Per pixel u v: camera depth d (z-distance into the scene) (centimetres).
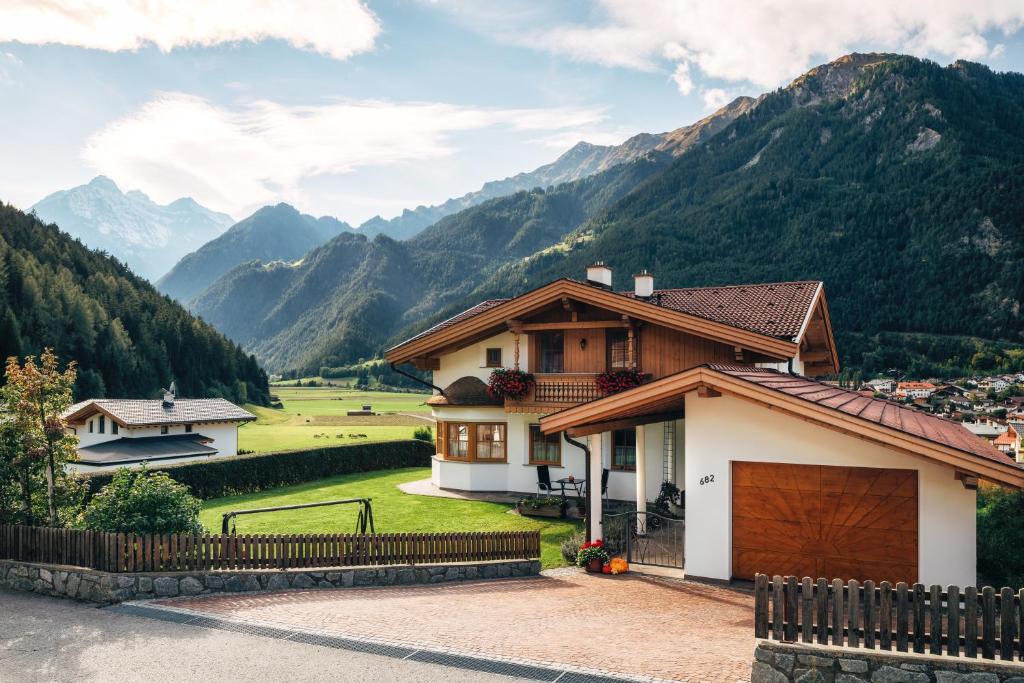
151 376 9450
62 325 8669
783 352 1892
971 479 1155
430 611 1112
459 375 2600
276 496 2695
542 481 2297
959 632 733
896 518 1244
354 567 1338
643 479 1747
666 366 2142
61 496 1490
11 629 1001
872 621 722
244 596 1212
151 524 1259
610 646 909
